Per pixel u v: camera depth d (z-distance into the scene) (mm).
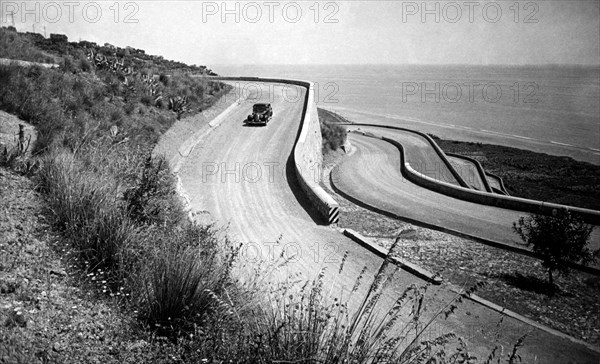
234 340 4184
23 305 4059
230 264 5781
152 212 8023
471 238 17656
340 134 47094
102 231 5914
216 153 23703
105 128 15516
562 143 93500
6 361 3129
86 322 4230
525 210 22219
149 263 5598
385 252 13117
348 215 20906
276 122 31750
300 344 3924
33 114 11922
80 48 33438
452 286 11477
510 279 13203
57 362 3441
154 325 4719
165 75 29984
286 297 6520
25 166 8047
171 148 21094
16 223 5848
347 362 3828
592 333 9820
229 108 33875
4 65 13773
